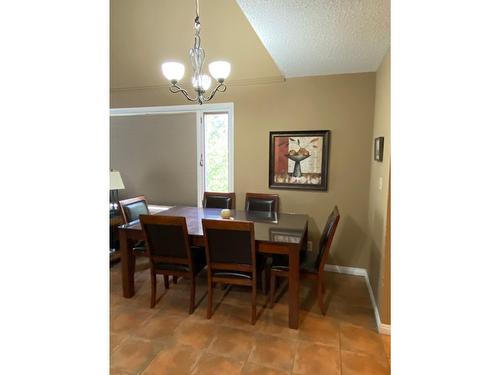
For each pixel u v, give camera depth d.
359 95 3.39
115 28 3.85
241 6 1.83
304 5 1.82
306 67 3.16
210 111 3.96
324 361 2.03
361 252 3.54
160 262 2.67
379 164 2.81
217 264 2.48
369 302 2.87
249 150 3.83
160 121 4.20
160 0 3.56
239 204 3.94
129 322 2.49
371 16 1.95
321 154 3.56
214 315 2.60
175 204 4.29
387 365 2.00
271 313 2.63
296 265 2.36
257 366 1.98
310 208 3.67
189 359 2.05
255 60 3.60
